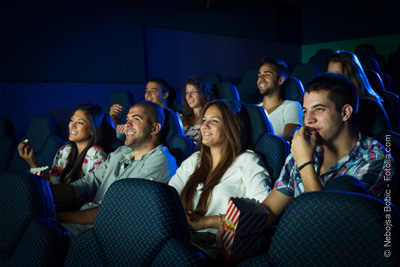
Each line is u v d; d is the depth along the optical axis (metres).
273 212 1.30
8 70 3.87
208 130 1.62
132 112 1.96
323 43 7.28
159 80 3.42
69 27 4.29
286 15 7.11
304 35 7.46
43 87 4.14
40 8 4.05
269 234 1.23
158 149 1.90
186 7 5.45
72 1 4.29
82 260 0.92
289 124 2.58
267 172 1.58
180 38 5.41
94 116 2.20
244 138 1.66
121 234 0.88
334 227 0.67
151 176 1.82
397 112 1.84
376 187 1.10
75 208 1.96
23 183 1.10
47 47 4.12
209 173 1.65
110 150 2.31
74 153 2.21
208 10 5.75
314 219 0.69
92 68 4.48
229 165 1.59
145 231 0.85
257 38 6.59
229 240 1.02
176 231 0.86
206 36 5.76
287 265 0.70
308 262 0.68
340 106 1.15
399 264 0.61
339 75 1.17
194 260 0.79
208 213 1.53
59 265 1.03
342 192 0.69
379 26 6.66
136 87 4.91
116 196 0.91
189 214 1.43
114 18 4.66
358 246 0.65
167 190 0.88
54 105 4.23
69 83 4.34
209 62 5.82
